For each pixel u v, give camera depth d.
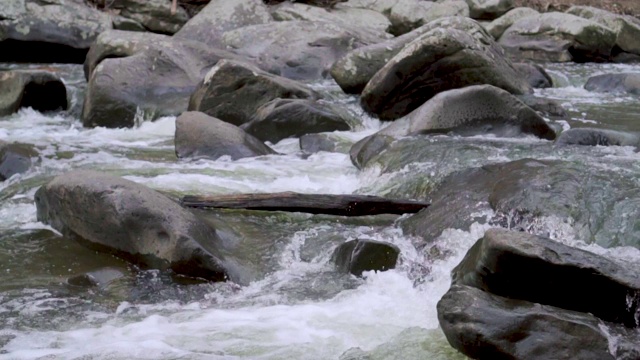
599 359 5.30
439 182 8.84
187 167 10.23
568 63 19.28
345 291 6.77
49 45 17.81
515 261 5.76
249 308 6.48
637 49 20.22
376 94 12.48
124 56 14.48
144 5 20.16
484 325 5.48
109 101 13.12
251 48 16.94
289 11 20.80
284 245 7.66
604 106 13.41
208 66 14.30
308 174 10.02
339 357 5.67
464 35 12.84
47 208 8.02
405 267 7.04
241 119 12.52
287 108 11.84
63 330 6.08
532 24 20.41
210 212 8.40
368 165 9.83
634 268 6.32
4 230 7.93
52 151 11.09
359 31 17.77
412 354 5.68
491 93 10.76
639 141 10.23
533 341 5.40
